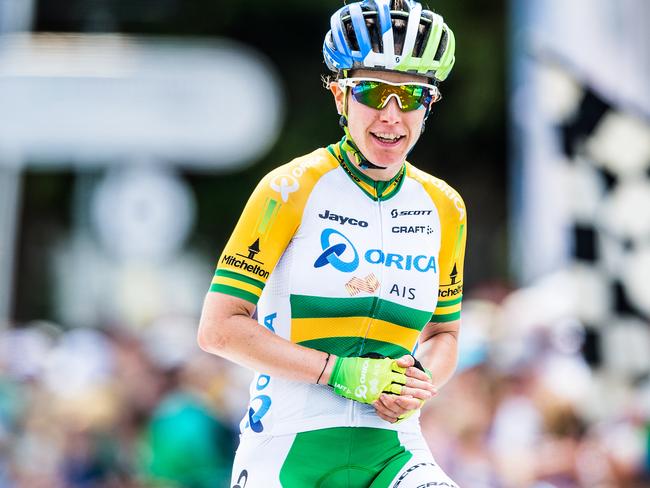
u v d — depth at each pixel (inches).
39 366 1192.8
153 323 1366.9
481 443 770.8
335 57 387.5
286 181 383.9
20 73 1058.7
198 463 885.2
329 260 382.0
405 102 380.5
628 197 789.9
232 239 384.2
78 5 1675.7
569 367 788.6
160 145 1087.6
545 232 908.6
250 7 2101.4
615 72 837.2
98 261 1854.1
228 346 375.6
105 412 1035.9
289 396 386.9
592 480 741.3
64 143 1079.0
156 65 1075.3
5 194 1255.5
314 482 383.9
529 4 884.0
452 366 410.0
